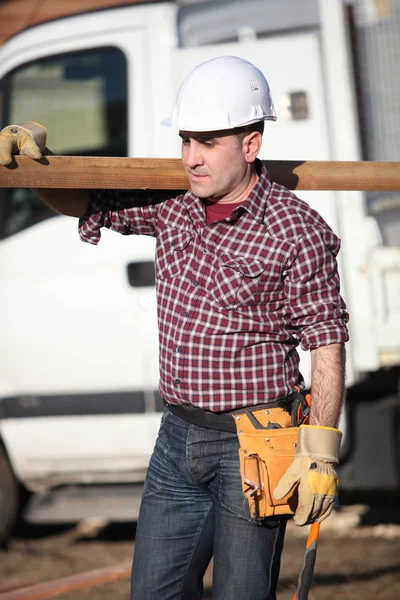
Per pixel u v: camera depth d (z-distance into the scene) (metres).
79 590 12.81
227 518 6.94
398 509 16.69
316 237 6.78
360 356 13.21
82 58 14.12
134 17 13.86
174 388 7.03
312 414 6.73
